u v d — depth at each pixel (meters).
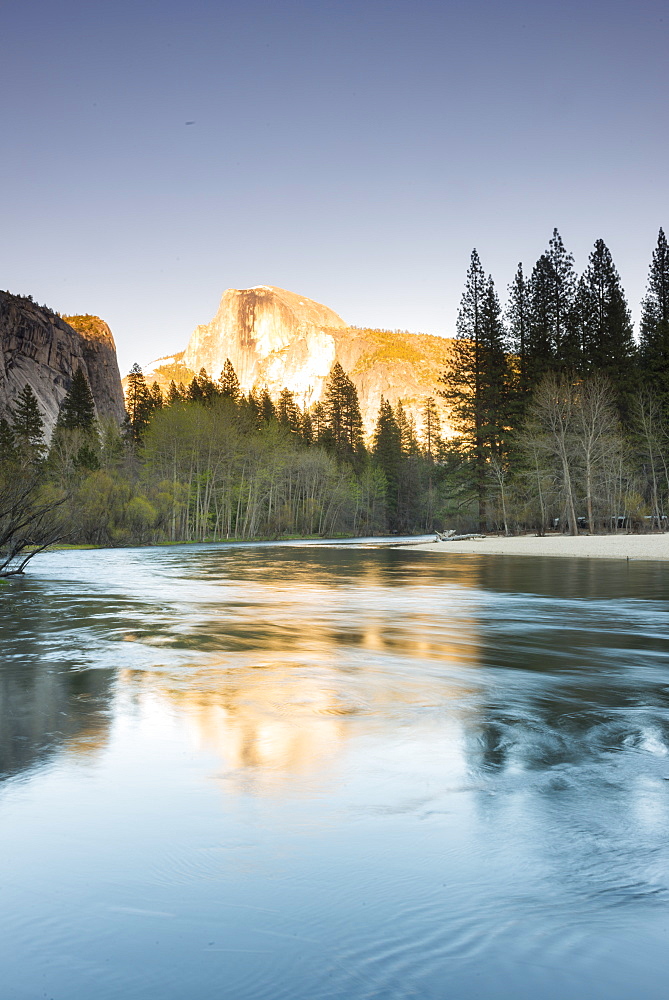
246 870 3.04
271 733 5.20
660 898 2.83
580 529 53.34
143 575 23.75
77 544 53.34
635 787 4.06
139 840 3.33
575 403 50.84
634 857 3.18
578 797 3.91
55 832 3.42
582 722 5.52
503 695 6.46
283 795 3.93
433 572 24.19
